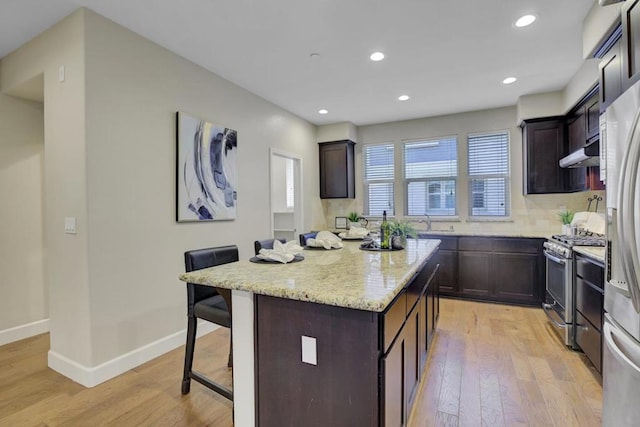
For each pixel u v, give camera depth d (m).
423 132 5.11
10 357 2.73
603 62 2.07
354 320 1.32
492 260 4.16
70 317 2.39
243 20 2.45
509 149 4.58
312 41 2.77
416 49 2.92
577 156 2.96
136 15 2.38
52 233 2.50
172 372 2.46
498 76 3.51
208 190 3.24
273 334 1.51
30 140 3.23
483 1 2.25
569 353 2.70
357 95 4.07
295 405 1.47
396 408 1.48
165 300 2.83
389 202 5.40
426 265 2.47
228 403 2.06
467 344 2.91
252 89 3.84
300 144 5.00
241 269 1.83
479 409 1.97
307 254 2.38
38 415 1.95
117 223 2.46
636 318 1.27
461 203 4.87
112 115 2.44
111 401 2.09
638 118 1.21
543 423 1.85
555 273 3.11
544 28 2.58
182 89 3.01
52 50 2.48
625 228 1.27
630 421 1.28
